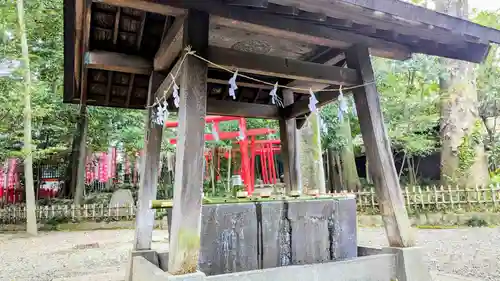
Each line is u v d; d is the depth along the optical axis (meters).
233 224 3.23
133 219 13.78
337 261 3.09
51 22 13.42
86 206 13.88
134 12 3.54
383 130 3.66
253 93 5.58
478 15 12.27
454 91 11.05
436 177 16.20
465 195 10.26
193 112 2.85
